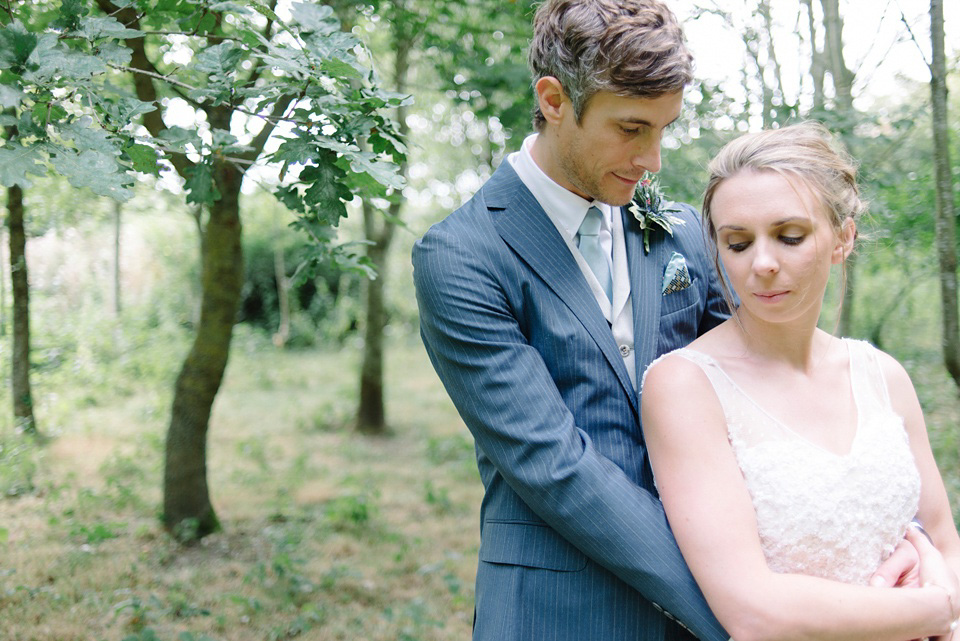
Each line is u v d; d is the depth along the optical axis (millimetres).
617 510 1229
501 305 1389
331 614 3852
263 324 17062
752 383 1285
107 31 1778
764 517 1204
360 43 1918
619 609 1335
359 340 16031
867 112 3645
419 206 13375
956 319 2869
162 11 2240
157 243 14641
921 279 5574
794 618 1100
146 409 8727
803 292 1212
